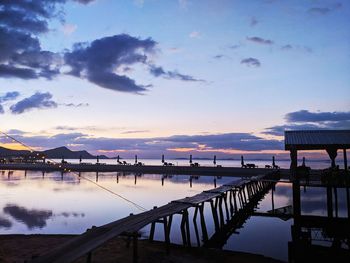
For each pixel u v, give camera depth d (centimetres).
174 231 1756
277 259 1210
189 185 4650
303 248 1362
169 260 1039
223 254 1147
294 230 1705
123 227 912
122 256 1052
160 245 1230
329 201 1933
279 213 2311
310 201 3158
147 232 1720
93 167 8256
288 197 3434
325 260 1214
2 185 4381
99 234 841
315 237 1582
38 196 3266
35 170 8188
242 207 2462
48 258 675
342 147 1948
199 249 1200
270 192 4000
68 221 2028
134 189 4091
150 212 1170
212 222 2075
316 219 1839
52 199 3058
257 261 1082
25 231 1736
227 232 1797
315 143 1828
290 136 1984
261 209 2589
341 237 1570
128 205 2762
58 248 739
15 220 2034
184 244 1290
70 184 4669
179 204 1391
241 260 1087
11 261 1016
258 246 1509
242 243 1566
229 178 6006
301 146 1875
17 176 6234
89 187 4262
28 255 1094
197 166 7700
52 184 4638
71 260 655
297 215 1750
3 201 2886
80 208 2567
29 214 2255
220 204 1919
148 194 3559
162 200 3097
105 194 3512
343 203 2997
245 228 1914
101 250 1124
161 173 7406
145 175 6831
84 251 705
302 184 1956
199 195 1770
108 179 5719
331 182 1922
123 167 8138
